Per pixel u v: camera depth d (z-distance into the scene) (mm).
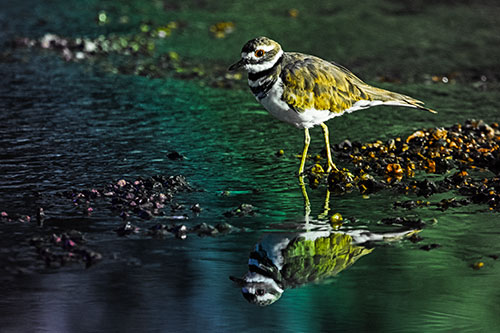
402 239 9922
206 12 25359
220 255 9336
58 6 25688
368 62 20328
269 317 7984
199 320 7875
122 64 19781
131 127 14820
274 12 25406
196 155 13297
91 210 10516
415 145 13789
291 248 9578
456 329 7781
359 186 11953
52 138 13945
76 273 8797
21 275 8703
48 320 7832
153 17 24562
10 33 22047
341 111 12180
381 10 25875
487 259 9352
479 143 13906
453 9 26203
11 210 10469
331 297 8461
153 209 10617
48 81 18016
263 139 14422
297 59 12000
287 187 11844
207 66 19875
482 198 11398
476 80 19203
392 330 7812
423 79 19078
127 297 8344
